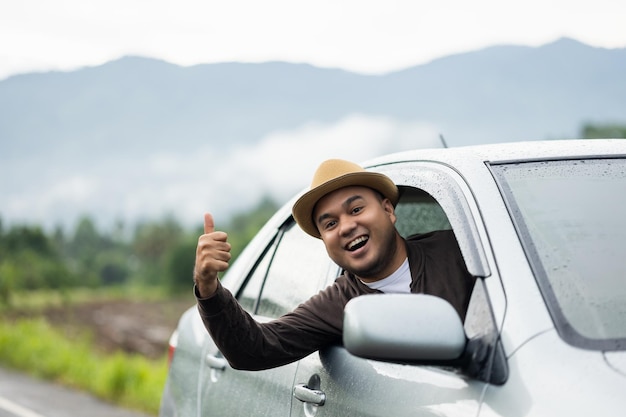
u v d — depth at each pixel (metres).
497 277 2.86
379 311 2.72
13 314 37.12
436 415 2.79
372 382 3.19
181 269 58.66
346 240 3.42
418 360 2.73
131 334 28.38
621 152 3.37
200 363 4.81
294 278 4.23
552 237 2.96
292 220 4.60
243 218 89.06
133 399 12.08
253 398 4.06
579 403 2.45
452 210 3.14
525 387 2.58
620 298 2.79
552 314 2.71
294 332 3.53
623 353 2.58
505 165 3.25
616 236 2.98
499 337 2.72
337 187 3.43
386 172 3.78
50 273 55.78
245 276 4.77
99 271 91.19
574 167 3.27
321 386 3.51
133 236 100.81
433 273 3.47
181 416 4.86
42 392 13.09
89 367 14.30
